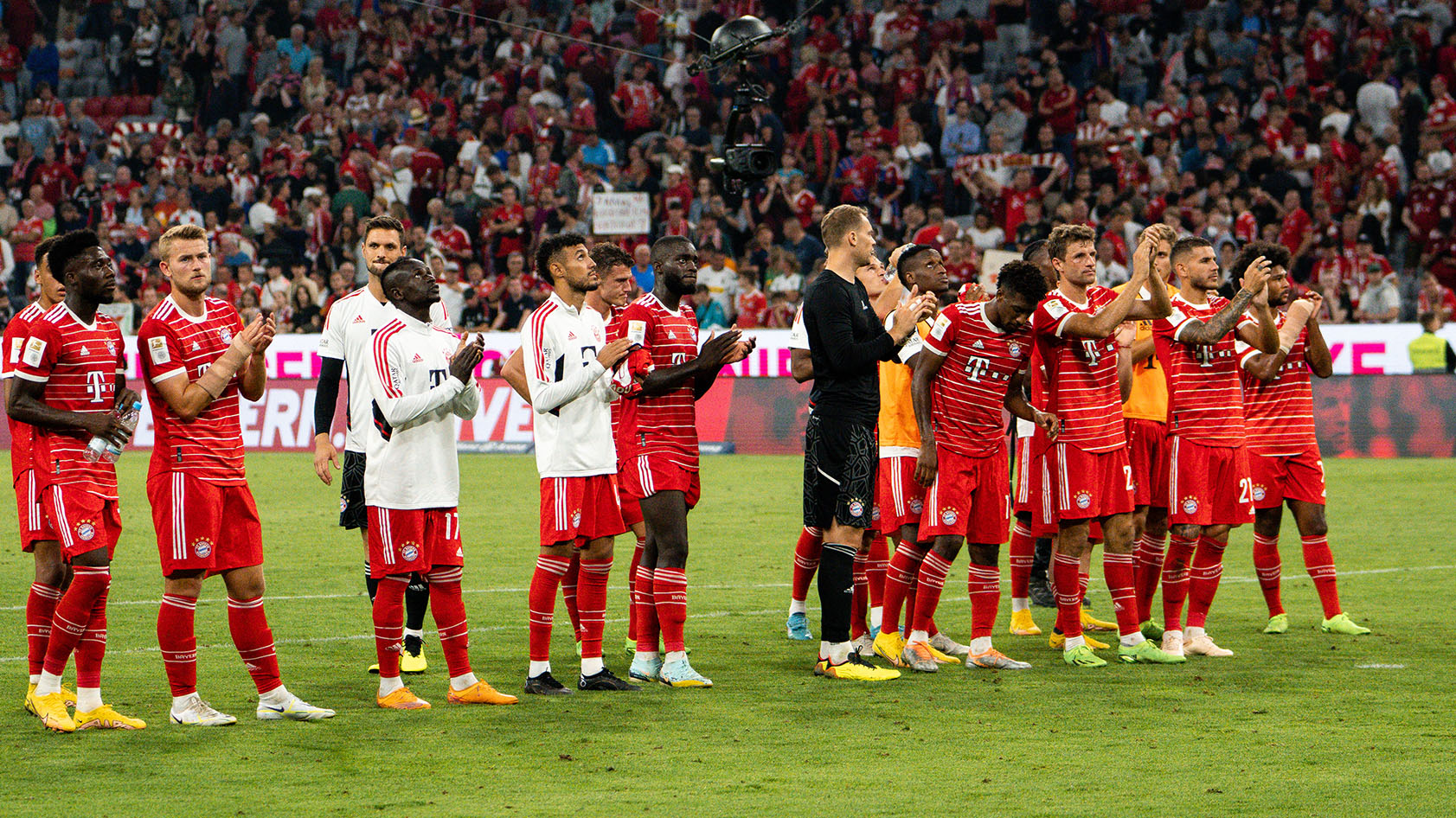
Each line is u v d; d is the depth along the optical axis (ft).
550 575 54.29
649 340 58.39
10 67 233.96
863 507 57.16
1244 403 65.82
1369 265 154.10
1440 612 70.49
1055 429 59.06
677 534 56.18
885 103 195.42
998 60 204.44
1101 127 183.73
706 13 207.00
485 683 53.47
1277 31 192.44
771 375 148.87
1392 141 171.53
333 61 225.56
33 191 202.69
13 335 50.21
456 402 51.85
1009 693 54.08
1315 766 42.91
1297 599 75.20
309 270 187.62
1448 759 43.62
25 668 58.59
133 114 228.84
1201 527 61.21
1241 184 171.12
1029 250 67.87
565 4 221.87
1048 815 38.11
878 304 61.11
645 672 57.36
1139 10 197.16
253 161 208.54
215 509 48.67
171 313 48.85
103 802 39.78
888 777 41.98
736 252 181.57
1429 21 185.26
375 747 46.01
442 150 198.80
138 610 72.13
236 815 38.52
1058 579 60.44
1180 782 41.27
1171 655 60.13
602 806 39.17
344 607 73.31
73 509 48.93
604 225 175.94
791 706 51.96
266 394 156.15
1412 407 134.00
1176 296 63.10
